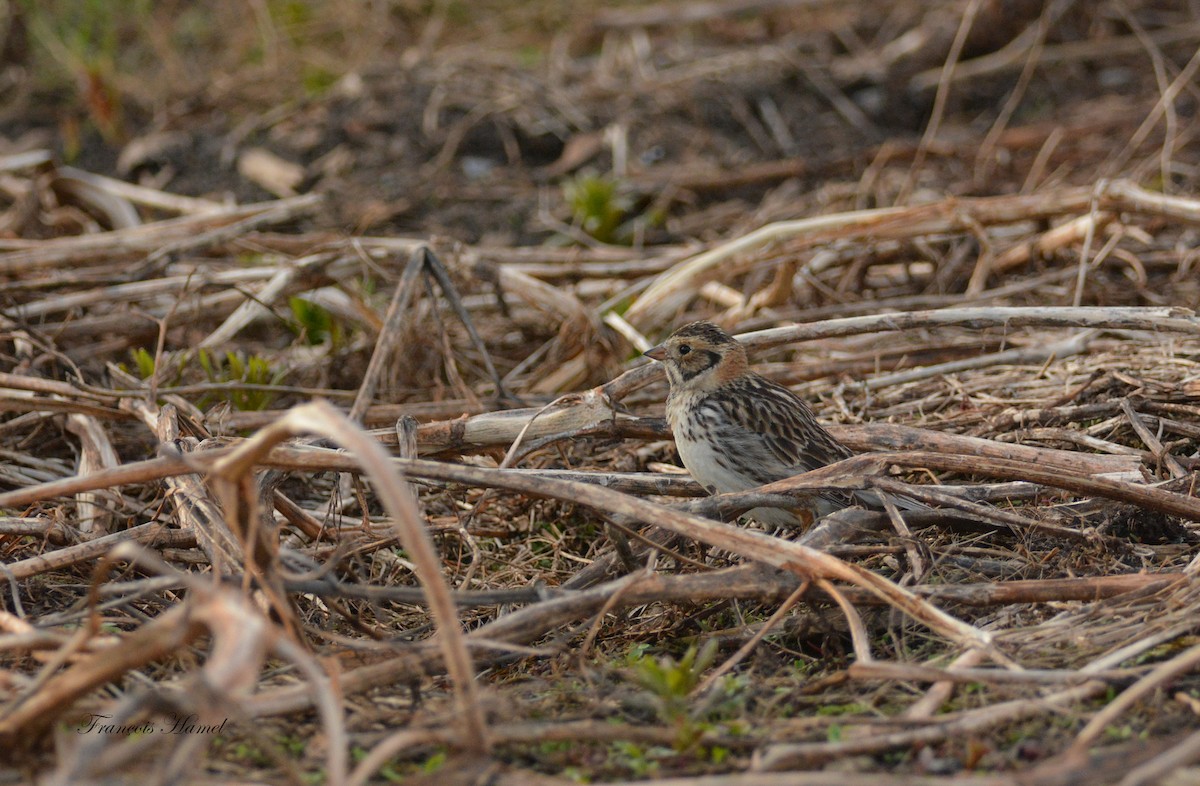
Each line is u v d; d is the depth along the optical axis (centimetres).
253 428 1074
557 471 922
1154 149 1816
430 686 726
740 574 748
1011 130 1944
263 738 630
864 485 812
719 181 1836
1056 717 640
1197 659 624
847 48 2198
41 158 1608
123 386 1184
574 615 724
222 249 1452
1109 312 1005
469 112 1966
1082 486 827
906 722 637
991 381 1162
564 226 1730
